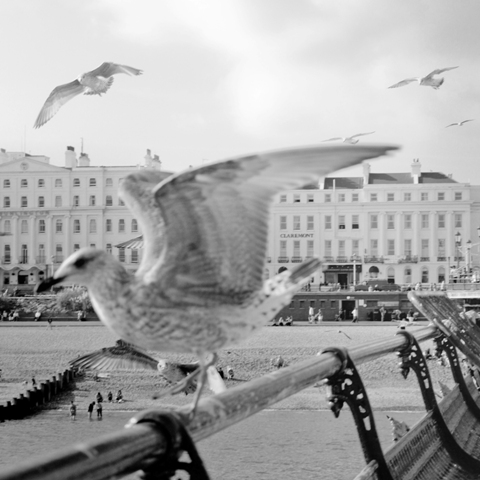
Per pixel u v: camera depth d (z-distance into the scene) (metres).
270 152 2.97
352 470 26.58
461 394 8.92
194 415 2.98
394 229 122.44
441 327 7.90
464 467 6.95
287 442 31.72
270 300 3.40
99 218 125.50
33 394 44.78
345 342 68.31
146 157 127.31
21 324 85.38
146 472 2.79
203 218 3.30
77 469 2.15
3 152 134.00
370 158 2.82
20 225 126.62
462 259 120.69
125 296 3.39
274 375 3.74
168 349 3.52
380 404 41.88
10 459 31.19
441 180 123.69
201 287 3.37
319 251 122.75
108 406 45.62
